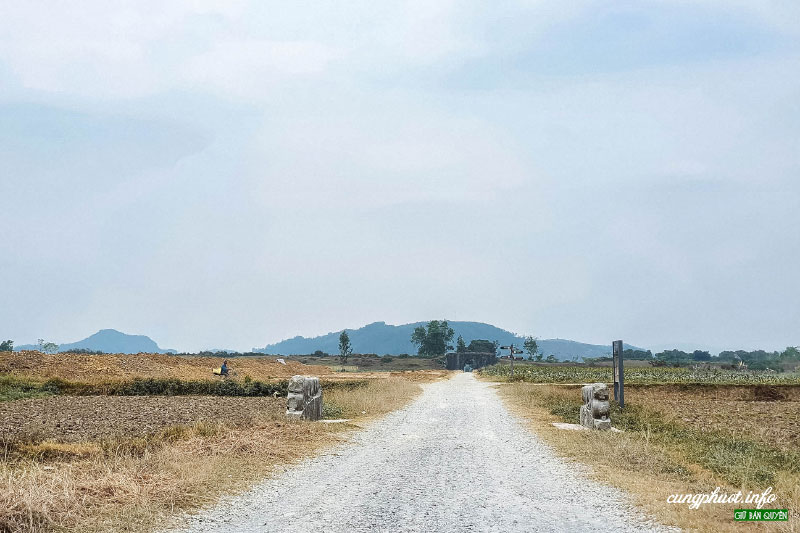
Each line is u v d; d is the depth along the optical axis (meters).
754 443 16.45
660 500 9.88
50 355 43.44
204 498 9.77
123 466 11.00
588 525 8.45
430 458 14.13
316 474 12.06
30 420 18.83
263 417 20.28
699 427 20.56
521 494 10.41
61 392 32.91
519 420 22.58
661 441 16.39
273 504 9.57
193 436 14.98
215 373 50.94
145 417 20.09
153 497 9.40
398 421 22.08
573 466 13.16
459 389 43.56
